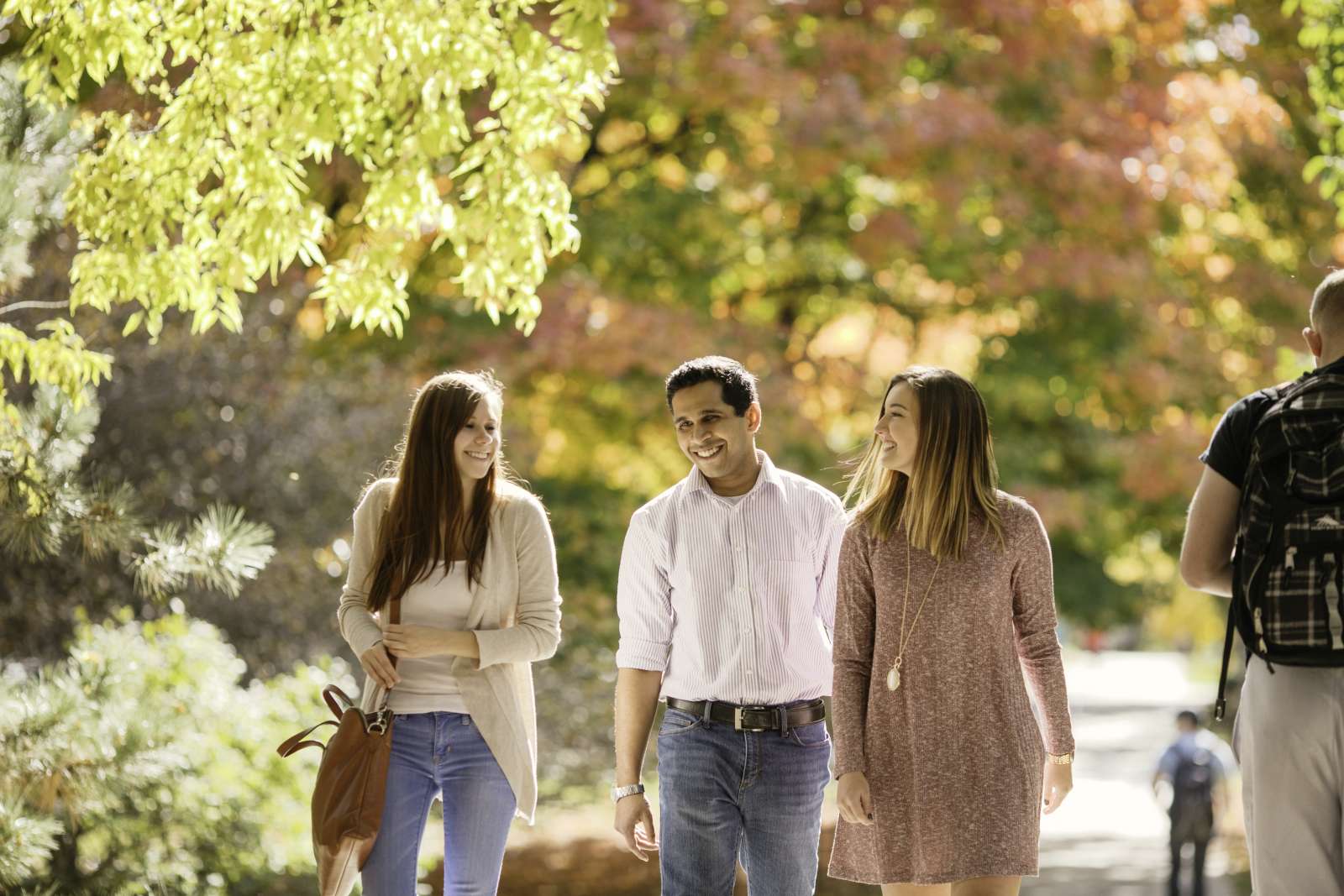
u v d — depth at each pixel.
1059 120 20.53
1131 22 21.16
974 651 6.67
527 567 7.38
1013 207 20.03
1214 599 51.38
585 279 19.34
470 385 7.34
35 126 8.44
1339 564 5.80
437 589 7.24
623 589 7.50
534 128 9.45
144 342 14.72
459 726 7.10
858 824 6.70
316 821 6.83
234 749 11.77
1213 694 56.50
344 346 17.84
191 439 14.83
